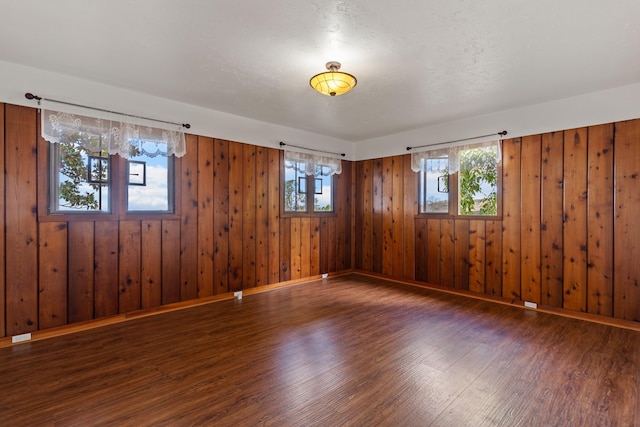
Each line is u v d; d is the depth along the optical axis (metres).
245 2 1.90
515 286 3.91
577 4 1.90
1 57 2.63
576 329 3.10
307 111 4.03
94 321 3.18
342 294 4.39
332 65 2.67
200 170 3.93
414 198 4.94
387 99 3.57
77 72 2.91
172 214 3.70
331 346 2.70
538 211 3.73
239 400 1.94
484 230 4.18
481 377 2.21
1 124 2.71
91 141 3.13
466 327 3.14
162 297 3.63
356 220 5.84
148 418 1.77
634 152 3.12
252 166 4.44
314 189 5.28
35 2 1.89
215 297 4.07
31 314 2.86
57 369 2.31
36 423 1.72
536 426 1.72
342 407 1.87
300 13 2.01
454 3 1.90
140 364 2.39
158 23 2.12
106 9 1.97
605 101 3.27
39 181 2.89
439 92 3.34
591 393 2.01
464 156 4.39
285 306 3.84
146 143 3.48
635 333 3.00
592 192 3.36
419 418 1.78
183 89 3.31
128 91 3.33
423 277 4.84
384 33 2.23
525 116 3.80
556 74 2.90
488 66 2.73
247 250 4.40
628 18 2.04
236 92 3.40
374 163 5.54
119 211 3.34
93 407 1.86
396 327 3.14
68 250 3.04
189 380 2.16
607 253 3.27
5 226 2.74
